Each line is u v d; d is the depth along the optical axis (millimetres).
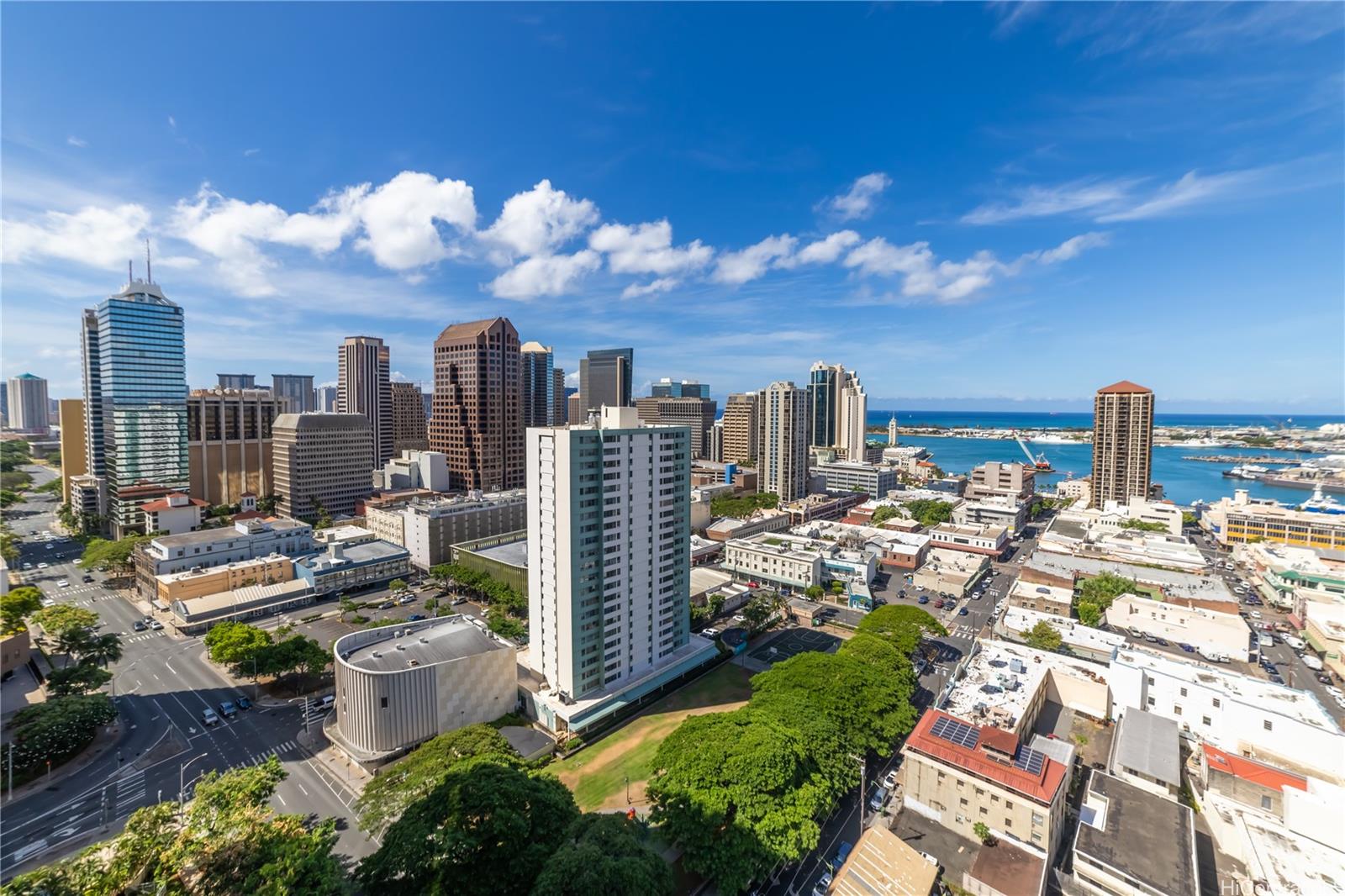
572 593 114125
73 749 105812
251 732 114812
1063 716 117750
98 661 130500
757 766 81625
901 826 88938
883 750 99688
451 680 109438
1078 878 78000
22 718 102625
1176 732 102750
